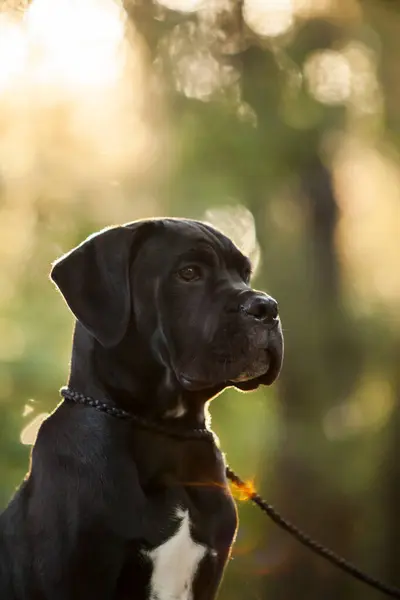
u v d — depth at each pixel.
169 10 16.25
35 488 5.14
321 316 18.06
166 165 16.34
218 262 5.53
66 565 4.92
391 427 14.96
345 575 16.44
